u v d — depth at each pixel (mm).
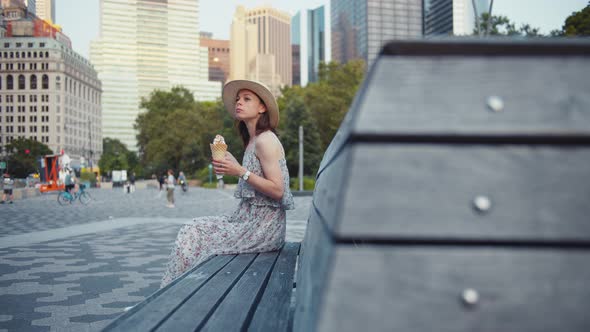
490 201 661
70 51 148125
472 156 677
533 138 670
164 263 6191
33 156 99500
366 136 684
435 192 667
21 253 7012
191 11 188875
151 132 66312
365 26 122188
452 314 642
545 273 644
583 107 676
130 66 182625
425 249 654
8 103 137750
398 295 644
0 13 140625
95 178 63156
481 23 23375
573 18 19594
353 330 637
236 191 3207
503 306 641
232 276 2305
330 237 720
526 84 700
